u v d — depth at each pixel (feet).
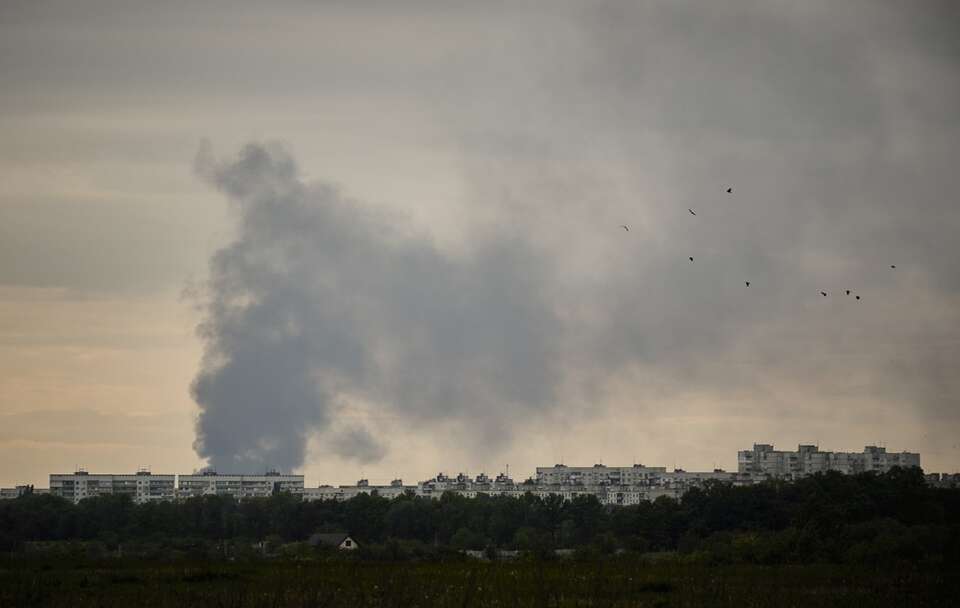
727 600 408.05
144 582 459.73
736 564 653.30
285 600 386.11
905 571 549.13
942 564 600.39
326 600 380.78
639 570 558.15
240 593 390.83
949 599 414.41
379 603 385.50
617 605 385.50
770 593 429.79
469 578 478.18
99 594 405.39
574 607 381.19
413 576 492.95
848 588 458.09
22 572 511.40
